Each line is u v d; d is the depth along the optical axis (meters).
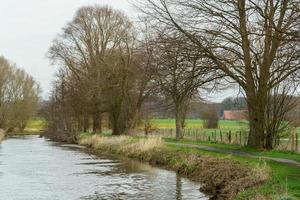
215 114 69.75
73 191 23.03
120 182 25.73
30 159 40.00
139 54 53.62
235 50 33.84
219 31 32.88
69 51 69.38
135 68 57.09
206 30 32.88
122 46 60.28
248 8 31.05
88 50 67.12
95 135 58.69
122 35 61.44
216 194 20.97
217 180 22.33
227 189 20.25
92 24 67.12
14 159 40.00
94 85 60.28
